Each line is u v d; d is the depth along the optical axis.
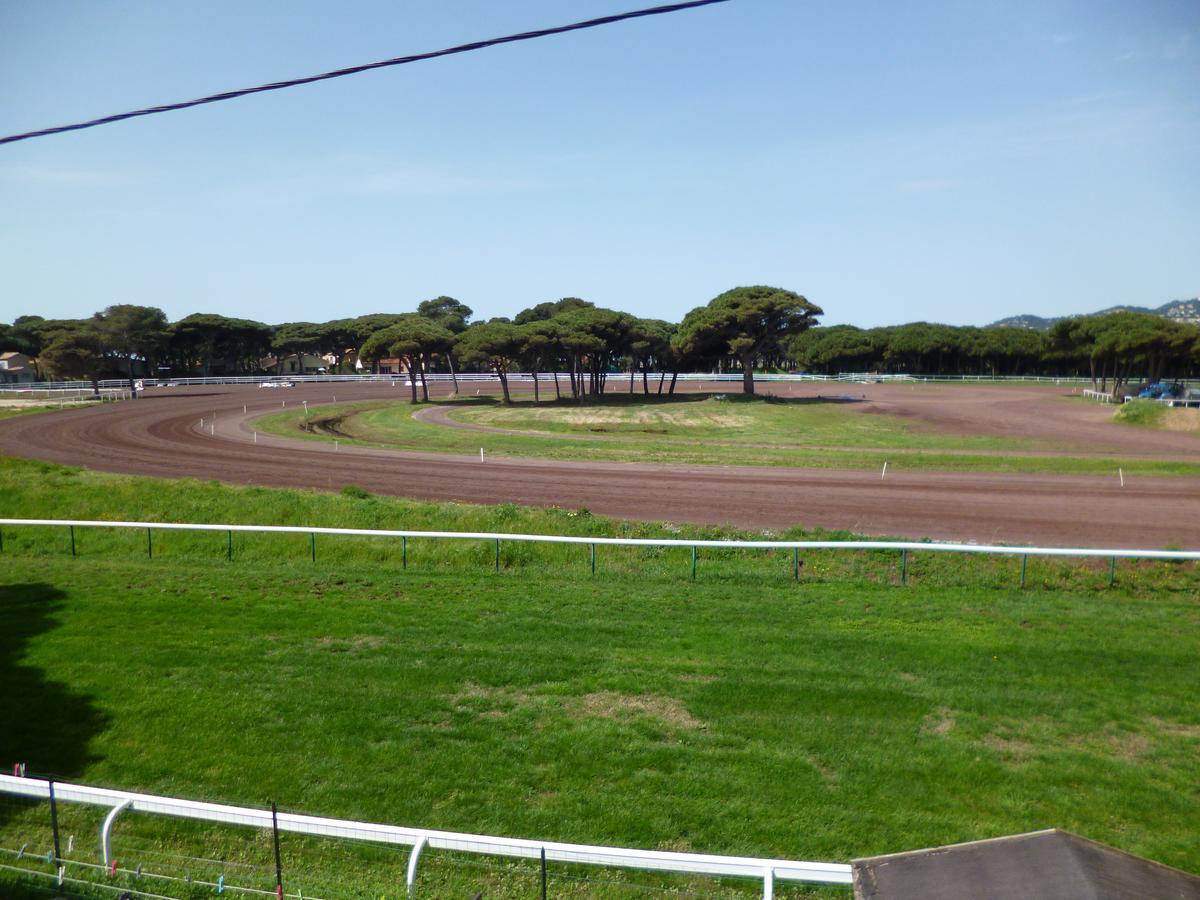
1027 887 4.64
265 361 139.12
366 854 7.52
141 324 86.88
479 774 8.84
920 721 9.91
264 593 15.31
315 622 13.57
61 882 6.63
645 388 80.31
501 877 7.17
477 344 70.69
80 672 11.49
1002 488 27.77
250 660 11.93
